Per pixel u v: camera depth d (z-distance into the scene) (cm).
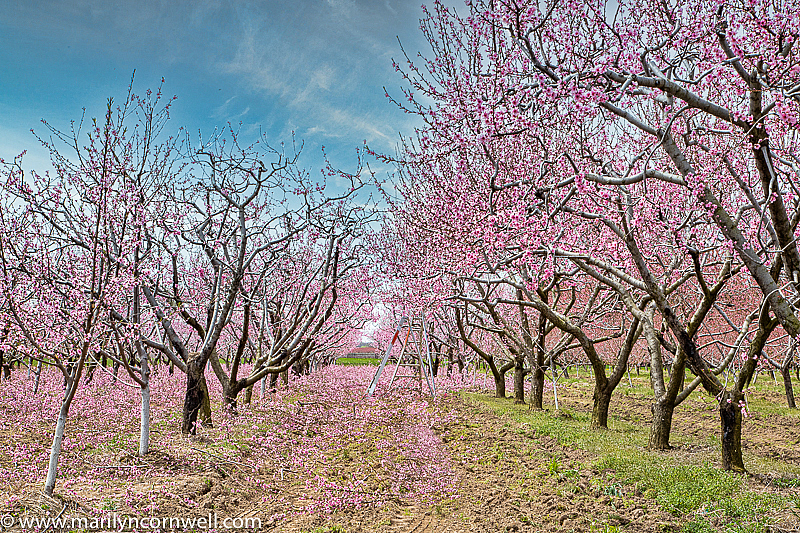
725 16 790
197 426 1269
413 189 1623
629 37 788
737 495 839
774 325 995
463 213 1120
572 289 1900
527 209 922
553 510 823
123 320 961
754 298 1694
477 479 1015
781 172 927
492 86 883
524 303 1420
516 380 2308
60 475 856
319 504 834
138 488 812
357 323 2361
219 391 1923
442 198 1312
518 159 1198
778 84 739
